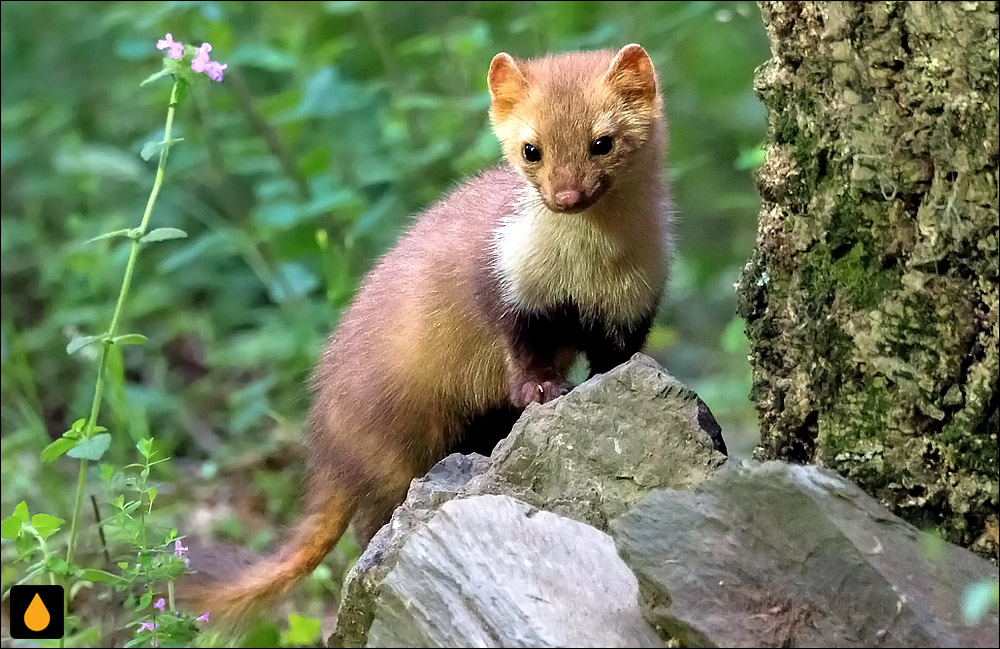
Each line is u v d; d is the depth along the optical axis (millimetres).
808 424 4262
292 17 10992
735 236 10164
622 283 5398
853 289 4039
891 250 3912
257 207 10766
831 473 3723
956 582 3467
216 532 7633
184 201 11492
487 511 3906
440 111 9805
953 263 3760
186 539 6676
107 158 10164
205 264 11195
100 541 6402
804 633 3381
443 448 6188
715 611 3441
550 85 5234
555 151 5121
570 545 3795
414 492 4523
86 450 5156
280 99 9453
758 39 10633
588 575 3709
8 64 13453
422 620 3697
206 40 9422
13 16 13500
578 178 5055
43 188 12117
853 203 3975
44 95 13234
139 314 10320
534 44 9906
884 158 3865
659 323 9312
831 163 4031
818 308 4145
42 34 13484
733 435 7988
